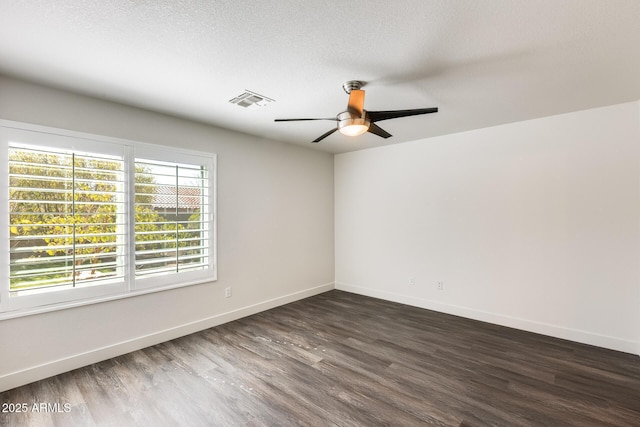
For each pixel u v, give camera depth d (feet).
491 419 6.26
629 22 5.27
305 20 5.28
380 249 15.11
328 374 7.98
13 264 7.25
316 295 15.75
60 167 7.90
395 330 10.98
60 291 7.96
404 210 14.17
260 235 13.12
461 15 5.14
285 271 14.26
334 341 10.04
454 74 7.30
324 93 8.47
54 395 7.03
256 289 12.95
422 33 5.67
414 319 12.12
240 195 12.34
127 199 9.14
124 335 9.12
